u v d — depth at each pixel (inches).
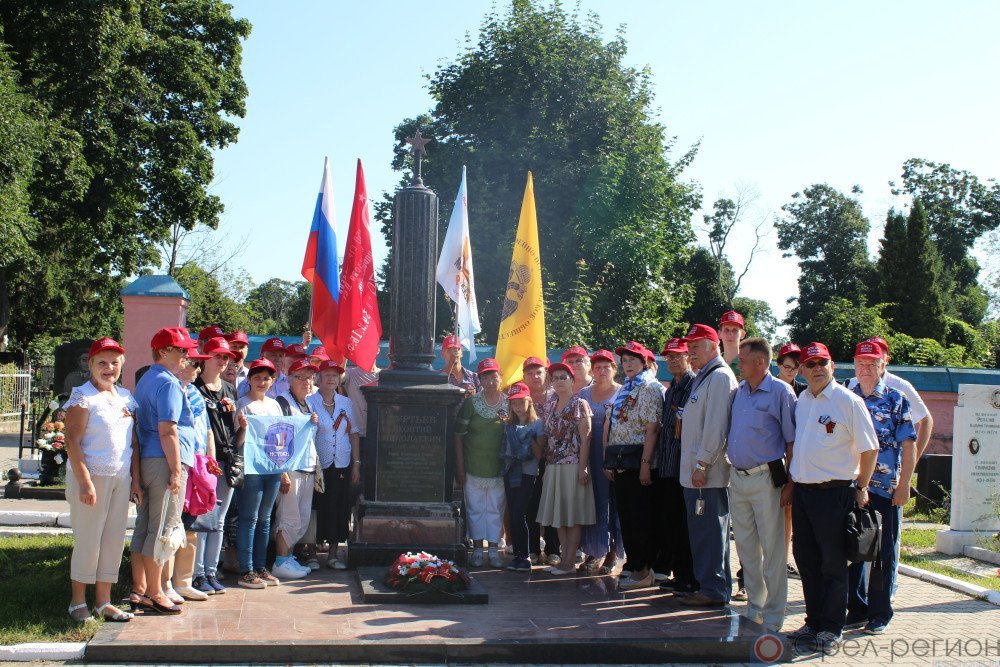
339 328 395.2
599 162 976.9
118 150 966.4
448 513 344.8
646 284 1040.8
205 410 279.7
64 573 300.2
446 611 276.1
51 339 1622.8
